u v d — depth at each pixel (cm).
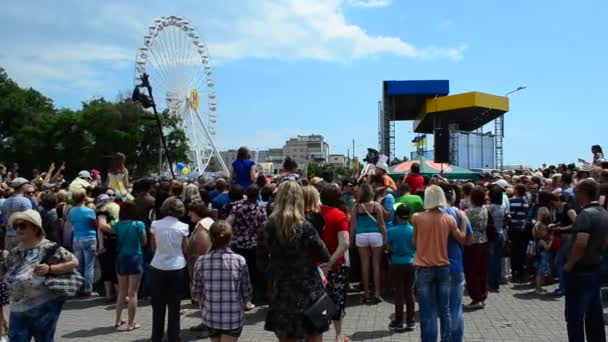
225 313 495
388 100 4634
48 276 479
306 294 430
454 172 1772
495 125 5012
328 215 613
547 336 675
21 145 5425
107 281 918
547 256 956
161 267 635
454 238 594
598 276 550
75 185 1061
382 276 950
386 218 876
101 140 5278
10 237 925
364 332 701
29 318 474
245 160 977
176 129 5319
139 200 875
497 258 985
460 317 586
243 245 828
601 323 553
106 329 733
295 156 18212
